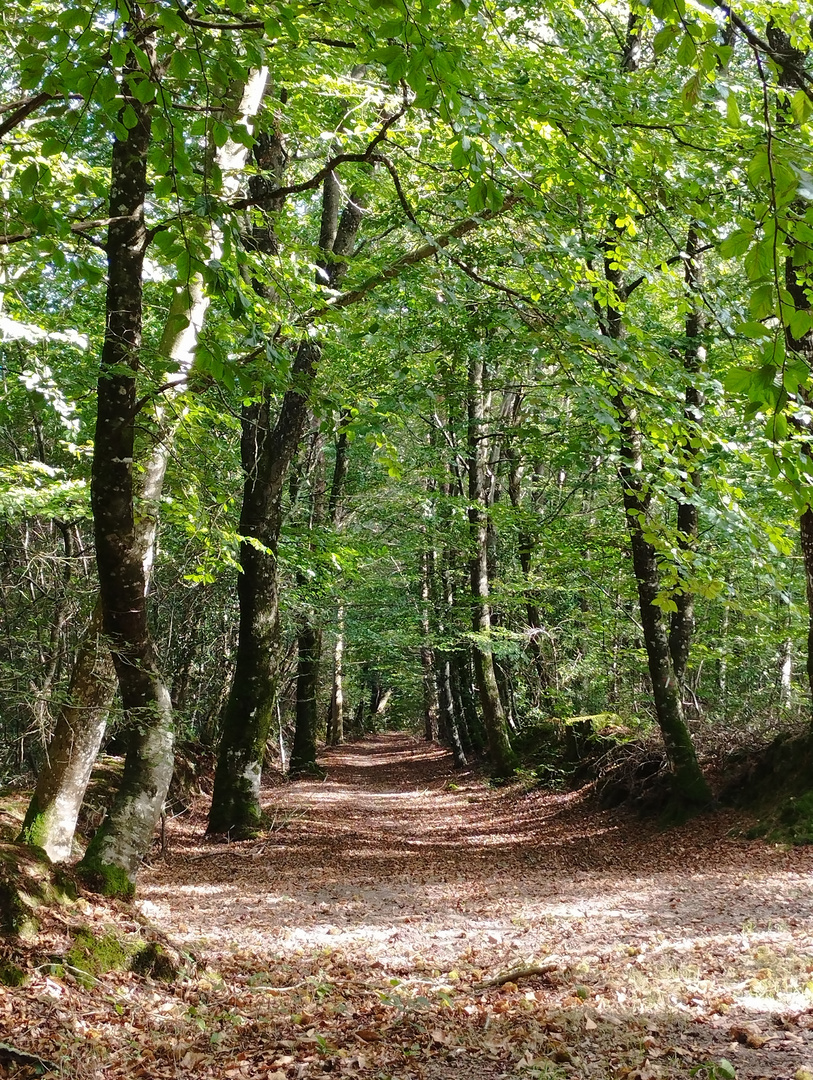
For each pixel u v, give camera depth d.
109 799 11.88
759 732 13.38
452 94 2.89
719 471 5.48
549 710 22.14
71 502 9.74
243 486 13.88
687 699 15.79
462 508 16.73
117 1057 4.71
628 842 12.58
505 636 19.73
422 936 8.18
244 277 5.63
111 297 5.11
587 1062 4.35
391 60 2.79
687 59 1.85
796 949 6.16
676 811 12.77
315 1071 4.49
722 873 9.70
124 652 6.41
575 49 7.27
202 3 3.57
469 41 6.29
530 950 7.28
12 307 6.39
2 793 10.36
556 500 20.31
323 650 29.08
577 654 21.27
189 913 9.08
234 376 3.68
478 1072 4.38
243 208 4.98
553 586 17.31
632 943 7.07
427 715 43.94
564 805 16.30
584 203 6.19
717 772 13.37
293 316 6.97
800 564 14.61
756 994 5.17
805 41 4.97
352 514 22.91
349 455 22.88
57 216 3.80
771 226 1.66
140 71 3.35
